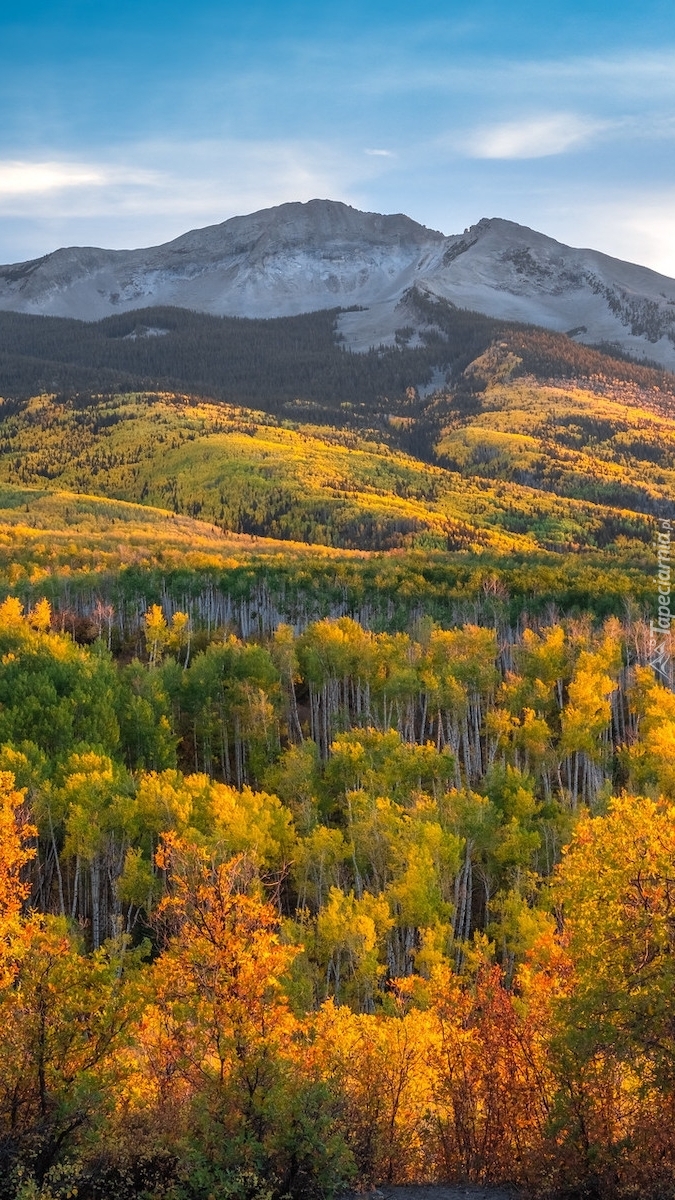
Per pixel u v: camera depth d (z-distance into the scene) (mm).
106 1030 21609
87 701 79375
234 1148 20125
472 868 68438
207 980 23266
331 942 47500
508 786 70812
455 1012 27062
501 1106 24344
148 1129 20641
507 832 62219
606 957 21469
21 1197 17891
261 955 23859
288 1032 23609
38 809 57719
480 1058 25203
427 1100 25766
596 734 84688
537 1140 22062
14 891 27797
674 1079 20062
